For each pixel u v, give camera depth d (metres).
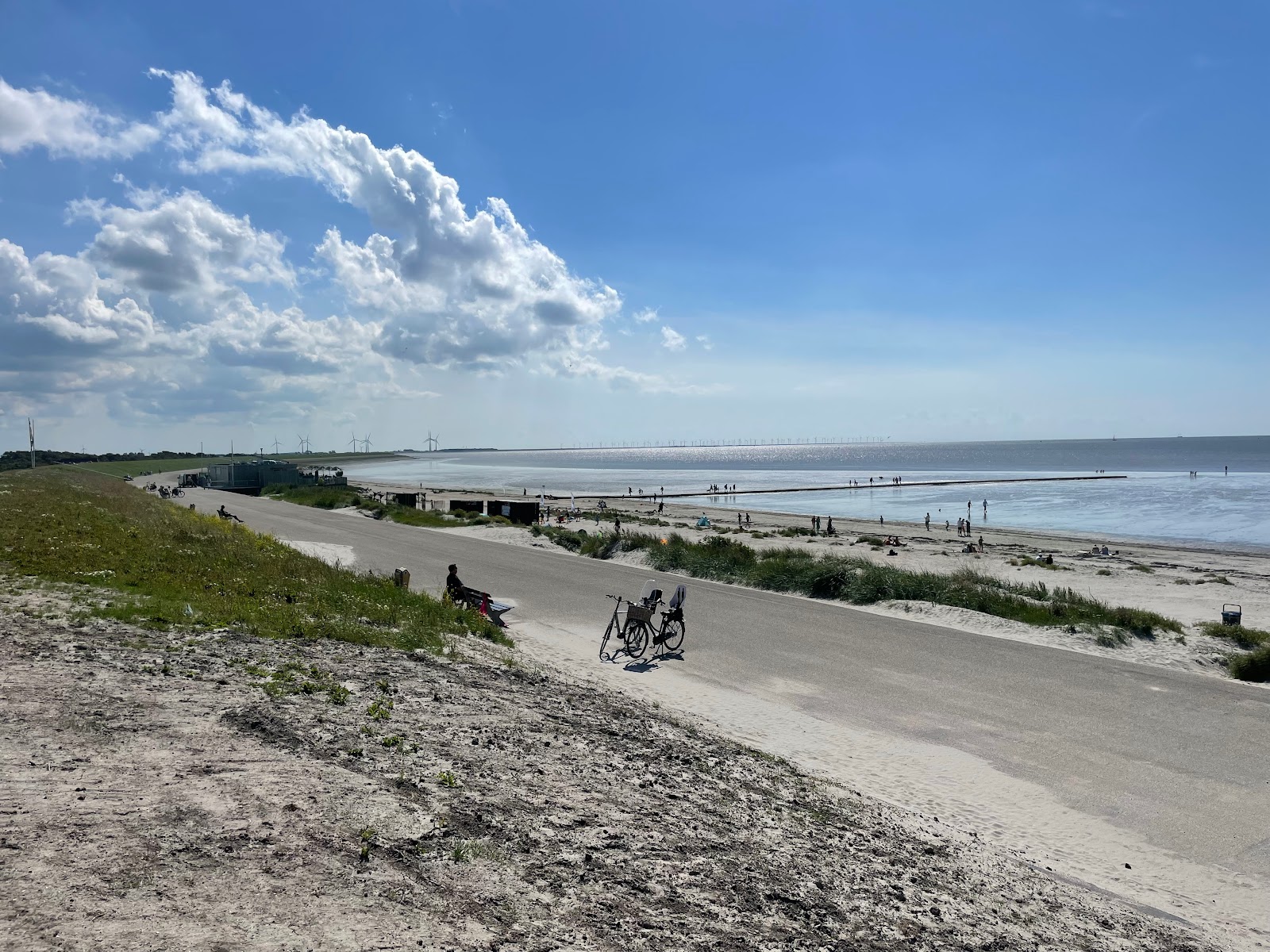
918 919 5.68
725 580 28.48
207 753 6.04
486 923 4.23
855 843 7.19
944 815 9.12
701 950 4.45
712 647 17.69
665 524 59.44
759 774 9.04
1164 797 9.96
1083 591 30.17
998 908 6.33
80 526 19.58
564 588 25.56
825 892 5.81
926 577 25.14
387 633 13.52
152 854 4.27
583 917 4.54
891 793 9.72
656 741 9.52
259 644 10.50
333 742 6.85
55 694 6.96
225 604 12.91
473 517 52.25
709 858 5.95
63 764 5.37
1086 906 6.88
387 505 61.03
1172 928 6.73
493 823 5.67
